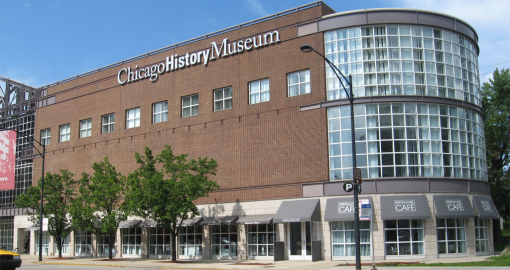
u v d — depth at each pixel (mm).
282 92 36531
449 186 33125
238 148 38250
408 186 32250
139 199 34625
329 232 33000
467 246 33125
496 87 50812
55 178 45625
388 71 33750
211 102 40375
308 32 35938
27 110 57906
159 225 35594
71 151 51094
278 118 36438
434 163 33250
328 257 32781
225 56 40125
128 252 44094
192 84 41875
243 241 36938
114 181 40281
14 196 58812
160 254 41750
